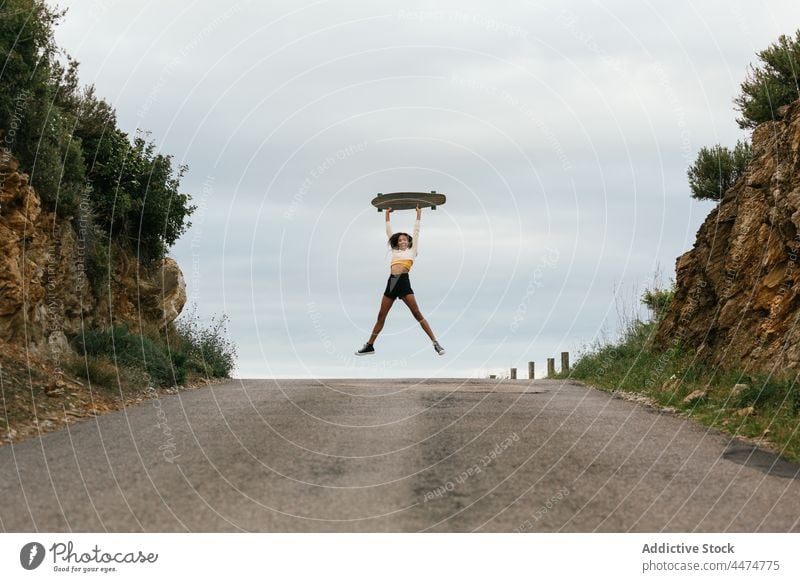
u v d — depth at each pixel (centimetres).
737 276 1520
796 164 1373
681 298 1802
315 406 1202
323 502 646
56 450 854
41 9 1512
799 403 1064
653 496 678
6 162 1384
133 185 2030
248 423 1025
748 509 646
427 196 1384
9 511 616
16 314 1341
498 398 1338
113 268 1922
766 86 2022
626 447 887
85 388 1302
